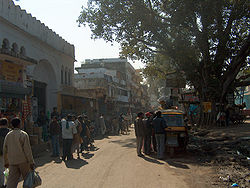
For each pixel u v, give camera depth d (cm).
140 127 1083
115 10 1762
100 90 3067
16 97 1270
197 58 1908
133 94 6469
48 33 2106
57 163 945
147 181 668
